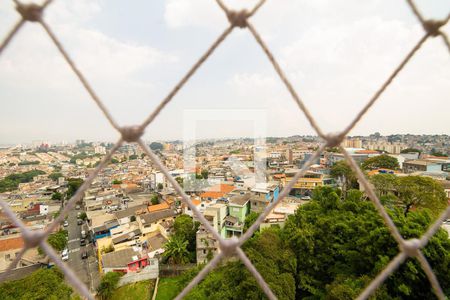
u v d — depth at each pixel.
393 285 9.09
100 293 15.87
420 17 1.84
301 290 12.22
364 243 10.53
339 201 14.84
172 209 26.12
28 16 1.67
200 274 1.82
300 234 12.24
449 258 8.09
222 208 19.91
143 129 1.88
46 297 12.36
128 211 27.80
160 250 20.00
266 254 11.68
